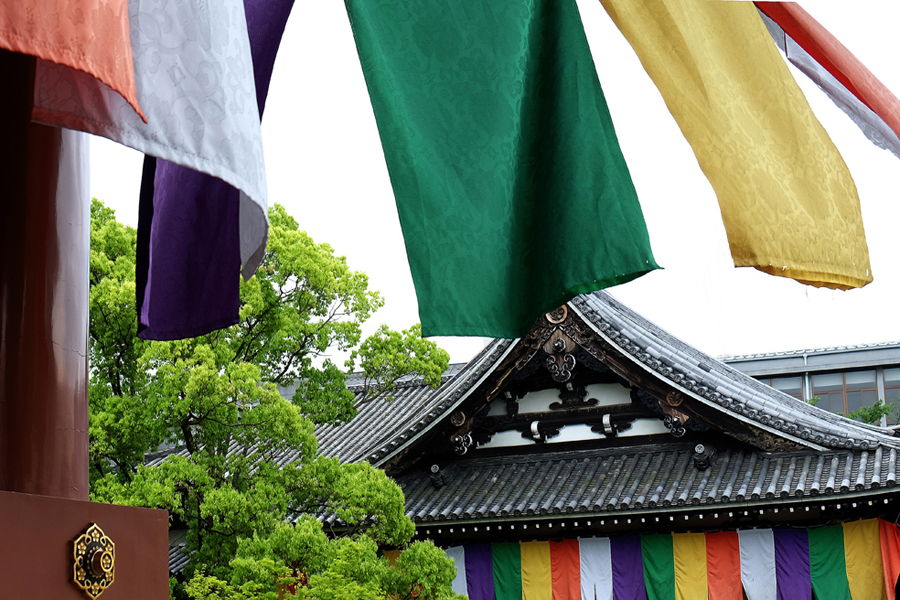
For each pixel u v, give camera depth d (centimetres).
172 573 1608
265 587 1122
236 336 1370
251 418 1255
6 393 229
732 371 2161
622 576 1620
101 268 1305
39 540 201
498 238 265
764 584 1544
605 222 262
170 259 335
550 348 1666
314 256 1376
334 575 1099
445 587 1227
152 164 342
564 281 259
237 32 203
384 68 259
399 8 270
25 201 239
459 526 1652
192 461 1288
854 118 384
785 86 326
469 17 275
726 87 312
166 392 1230
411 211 253
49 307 240
